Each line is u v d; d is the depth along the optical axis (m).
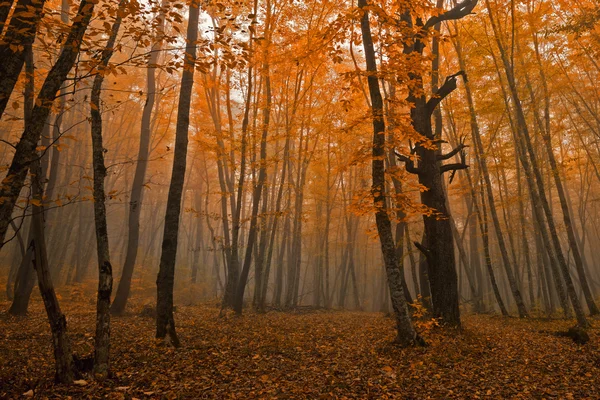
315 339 9.76
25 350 7.30
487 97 17.09
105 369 5.72
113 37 6.05
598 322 13.30
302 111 18.36
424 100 11.63
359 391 5.70
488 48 15.04
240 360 7.30
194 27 10.91
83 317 11.92
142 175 14.29
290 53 14.01
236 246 15.50
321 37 9.77
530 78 17.66
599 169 24.92
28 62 6.43
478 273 25.33
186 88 9.73
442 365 7.11
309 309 21.50
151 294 25.14
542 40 15.53
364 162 9.34
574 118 21.23
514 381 6.35
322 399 5.31
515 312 21.34
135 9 4.62
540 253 21.67
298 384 5.98
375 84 8.80
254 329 11.17
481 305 24.39
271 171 24.38
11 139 22.14
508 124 18.56
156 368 6.50
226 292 15.93
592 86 17.88
